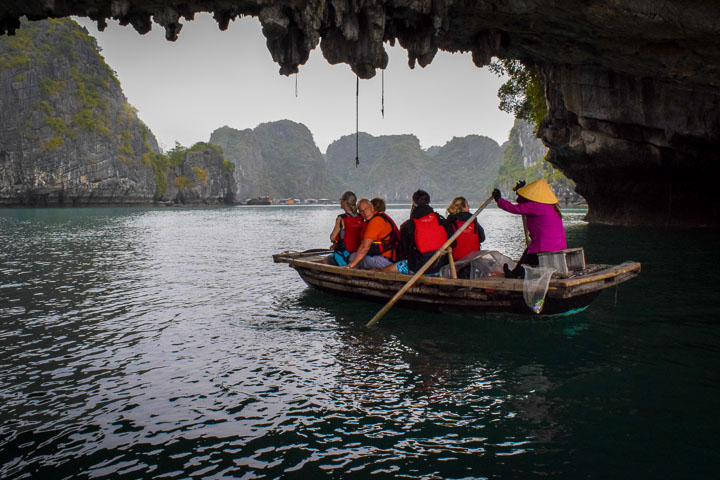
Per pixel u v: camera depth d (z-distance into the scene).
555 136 21.97
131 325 5.62
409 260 5.86
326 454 2.79
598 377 3.89
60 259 11.89
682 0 9.51
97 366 4.27
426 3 9.18
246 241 17.64
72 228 25.52
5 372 4.12
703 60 11.19
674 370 4.01
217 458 2.76
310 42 8.88
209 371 4.14
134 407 3.43
